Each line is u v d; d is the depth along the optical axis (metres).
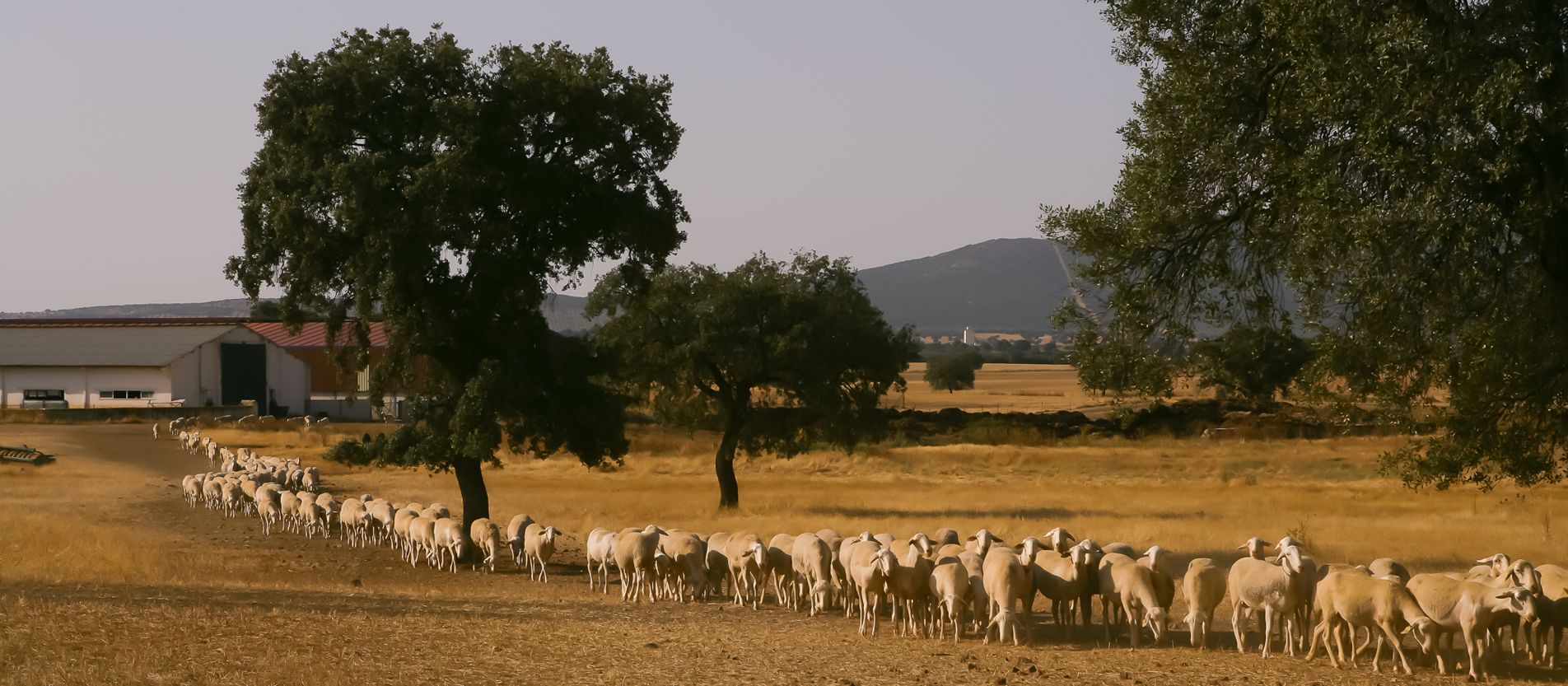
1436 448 15.41
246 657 10.49
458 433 23.34
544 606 16.20
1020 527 27.84
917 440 68.31
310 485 36.28
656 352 36.22
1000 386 154.12
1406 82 12.69
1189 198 15.54
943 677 11.16
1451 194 12.80
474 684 9.96
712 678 10.76
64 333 80.94
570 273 26.05
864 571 14.42
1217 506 34.38
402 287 22.94
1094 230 15.90
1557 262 13.75
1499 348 13.78
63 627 11.38
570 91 23.78
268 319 25.80
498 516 31.19
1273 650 13.32
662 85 25.66
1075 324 16.44
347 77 23.23
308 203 22.89
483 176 22.61
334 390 84.31
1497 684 11.18
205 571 18.77
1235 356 16.06
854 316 37.22
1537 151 12.99
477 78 24.33
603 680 10.38
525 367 25.28
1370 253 13.06
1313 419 65.69
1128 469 51.84
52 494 34.81
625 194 25.22
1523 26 13.18
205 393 76.75
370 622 13.04
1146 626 15.20
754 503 36.03
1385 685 11.03
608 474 48.19
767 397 38.75
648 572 18.08
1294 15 13.45
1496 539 24.09
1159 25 15.76
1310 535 24.88
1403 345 13.65
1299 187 14.21
